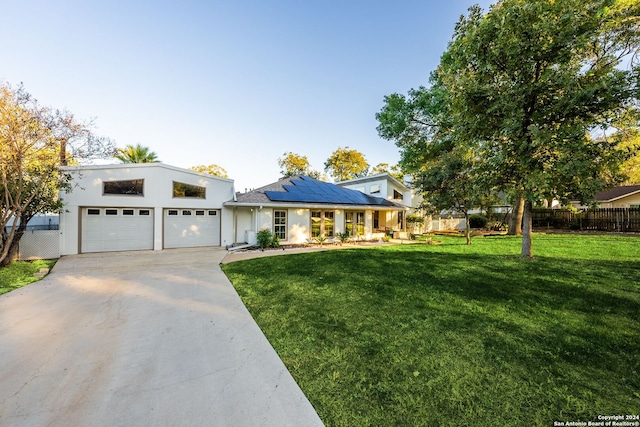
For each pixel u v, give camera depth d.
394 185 21.19
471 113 6.23
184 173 12.81
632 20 5.36
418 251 10.16
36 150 7.72
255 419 2.05
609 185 5.66
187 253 11.25
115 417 2.08
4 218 7.58
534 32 5.23
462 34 6.67
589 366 2.57
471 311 4.05
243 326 3.90
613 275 5.48
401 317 3.97
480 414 2.02
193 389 2.44
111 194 11.33
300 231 14.56
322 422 2.02
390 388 2.38
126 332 3.74
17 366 2.86
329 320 3.99
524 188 5.79
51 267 8.39
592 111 5.18
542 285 4.99
